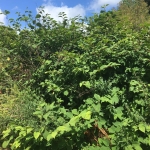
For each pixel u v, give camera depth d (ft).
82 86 12.22
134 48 12.09
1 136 11.68
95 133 11.07
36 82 14.40
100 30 15.10
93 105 10.64
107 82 11.73
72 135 10.36
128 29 14.07
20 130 9.80
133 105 11.16
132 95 11.58
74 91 12.21
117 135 10.05
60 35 15.24
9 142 11.35
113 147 9.87
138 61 12.12
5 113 11.66
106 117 11.16
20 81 14.75
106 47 12.10
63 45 15.08
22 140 10.03
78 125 10.16
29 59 15.29
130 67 12.16
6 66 15.28
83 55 12.53
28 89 13.78
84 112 10.28
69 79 12.72
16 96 13.28
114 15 16.52
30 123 10.49
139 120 10.18
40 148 10.11
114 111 11.06
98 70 11.60
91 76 11.90
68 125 9.82
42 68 13.89
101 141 10.26
